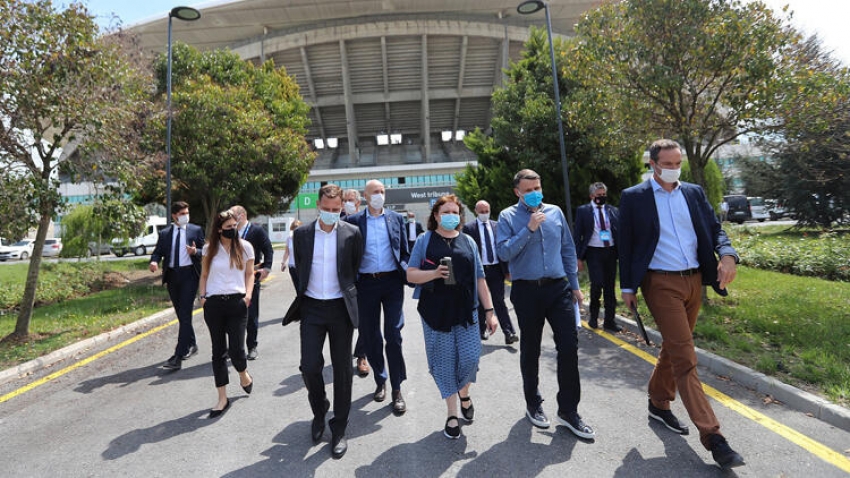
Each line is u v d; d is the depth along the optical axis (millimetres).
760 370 3939
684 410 3439
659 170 2871
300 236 3215
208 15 47531
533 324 3164
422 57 50250
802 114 6211
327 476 2650
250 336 5367
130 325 7445
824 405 3186
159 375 4883
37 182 6449
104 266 15422
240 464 2836
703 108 7086
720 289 2830
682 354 2717
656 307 2850
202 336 6754
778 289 7820
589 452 2811
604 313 6148
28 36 6203
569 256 3213
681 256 2854
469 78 54500
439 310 3104
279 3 46375
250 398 4031
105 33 7691
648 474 2521
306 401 3910
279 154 14117
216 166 12734
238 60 16125
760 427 3082
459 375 3188
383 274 3926
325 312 3125
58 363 5598
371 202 4012
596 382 4109
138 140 8703
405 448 2979
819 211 15906
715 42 6281
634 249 2955
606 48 7262
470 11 49938
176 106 12297
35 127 6535
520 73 14844
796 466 2561
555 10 49125
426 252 3225
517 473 2596
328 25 48219
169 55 10773
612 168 12578
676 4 6508
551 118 12805
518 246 3027
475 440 3047
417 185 48625
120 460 2957
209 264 3748
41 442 3324
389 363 3742
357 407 3760
